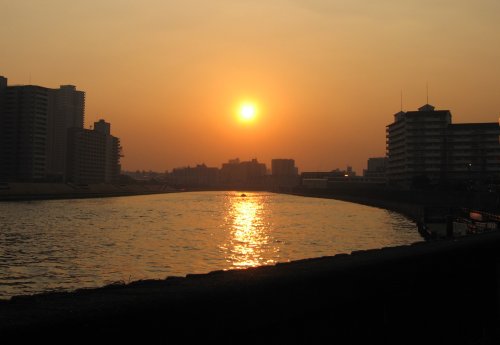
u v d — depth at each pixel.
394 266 14.88
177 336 8.93
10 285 42.44
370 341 13.55
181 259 57.84
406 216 136.12
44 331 7.31
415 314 15.84
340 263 13.93
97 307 8.36
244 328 10.10
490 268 22.00
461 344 18.42
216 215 138.12
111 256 59.19
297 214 145.38
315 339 11.84
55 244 69.88
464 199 127.56
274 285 10.80
